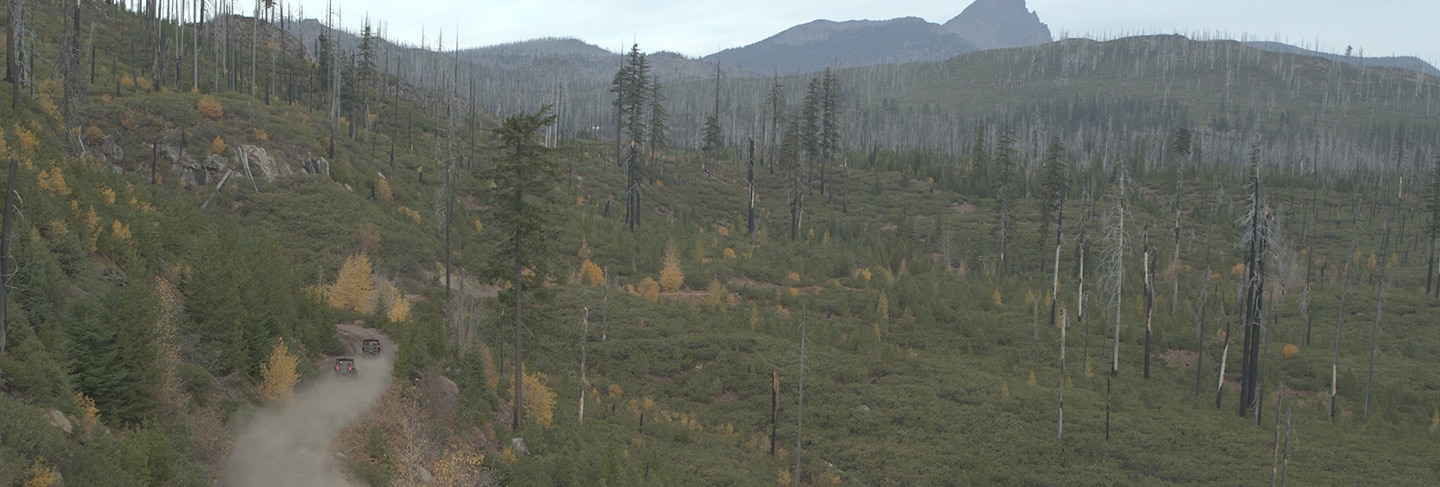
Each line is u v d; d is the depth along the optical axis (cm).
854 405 5725
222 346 3344
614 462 3712
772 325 6900
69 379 2558
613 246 8688
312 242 6931
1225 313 8412
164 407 2814
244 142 7938
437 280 6869
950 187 14288
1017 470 4919
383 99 13050
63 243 3419
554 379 5472
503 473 3428
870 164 15488
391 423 3488
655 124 12062
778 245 10031
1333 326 8088
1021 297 8688
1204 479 4850
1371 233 12638
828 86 13338
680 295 7800
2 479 1941
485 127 14550
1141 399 6275
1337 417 6119
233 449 2902
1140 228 12100
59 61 7169
